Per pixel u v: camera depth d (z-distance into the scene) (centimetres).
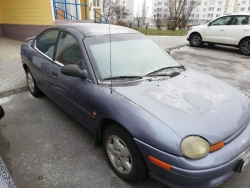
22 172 239
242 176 238
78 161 257
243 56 874
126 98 217
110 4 3094
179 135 177
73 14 1040
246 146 196
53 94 333
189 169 171
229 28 932
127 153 212
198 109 206
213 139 180
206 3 7600
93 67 254
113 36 301
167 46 1029
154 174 193
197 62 753
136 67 270
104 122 239
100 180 230
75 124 336
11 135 306
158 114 195
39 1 830
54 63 321
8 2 921
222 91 248
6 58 674
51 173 238
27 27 898
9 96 433
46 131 316
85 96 249
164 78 263
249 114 225
